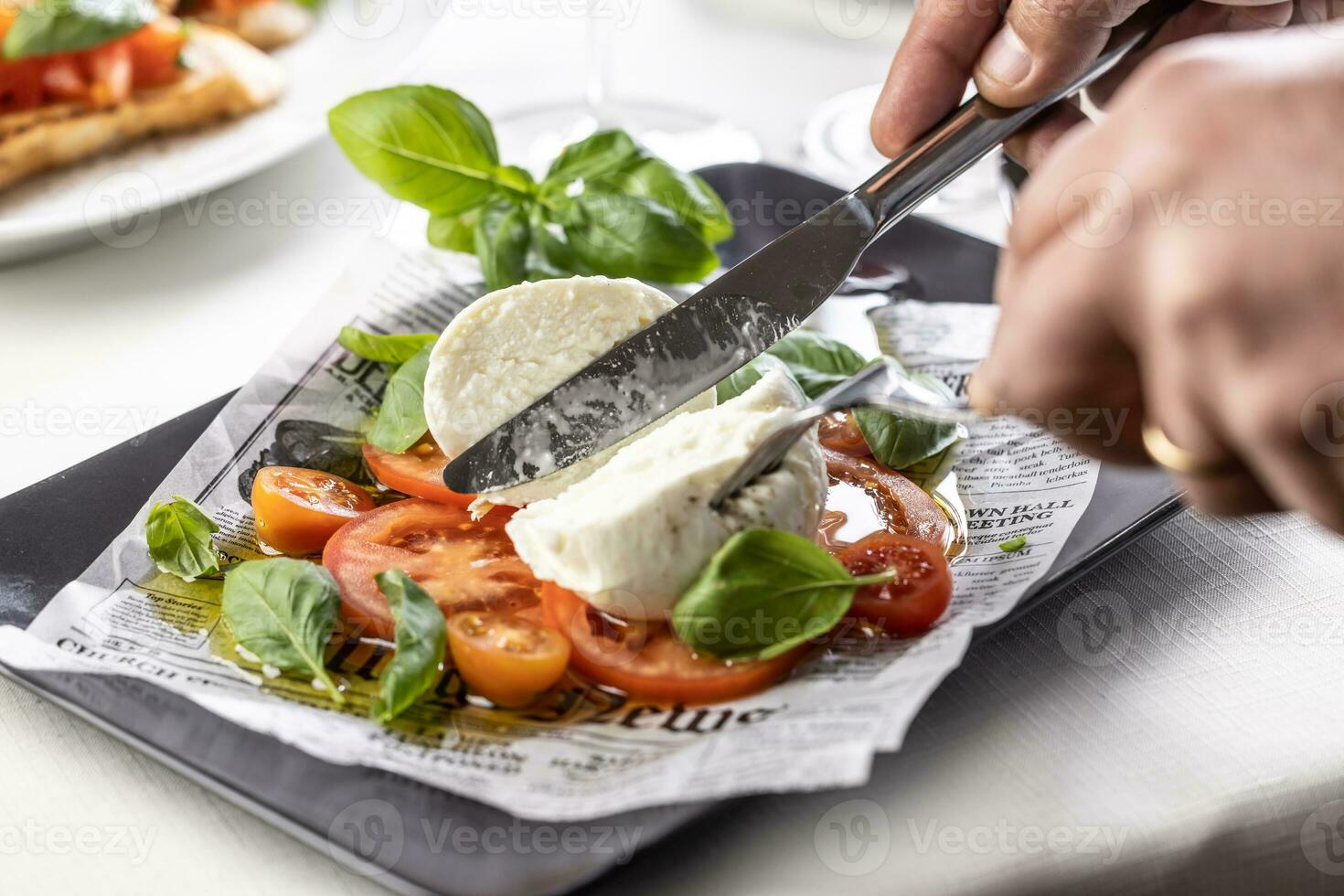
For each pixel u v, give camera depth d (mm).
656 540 427
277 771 402
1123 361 350
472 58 818
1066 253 341
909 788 407
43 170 643
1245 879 401
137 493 483
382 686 413
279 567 434
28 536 465
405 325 550
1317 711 424
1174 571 465
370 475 508
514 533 443
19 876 395
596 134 581
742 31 843
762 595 419
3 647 430
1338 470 329
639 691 425
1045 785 408
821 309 574
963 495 493
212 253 638
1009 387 356
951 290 586
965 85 498
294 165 694
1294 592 459
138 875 396
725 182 637
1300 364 323
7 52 624
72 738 425
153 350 583
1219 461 344
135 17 642
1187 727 420
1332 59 330
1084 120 521
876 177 460
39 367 571
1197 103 330
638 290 478
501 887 378
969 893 388
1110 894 392
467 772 402
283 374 521
